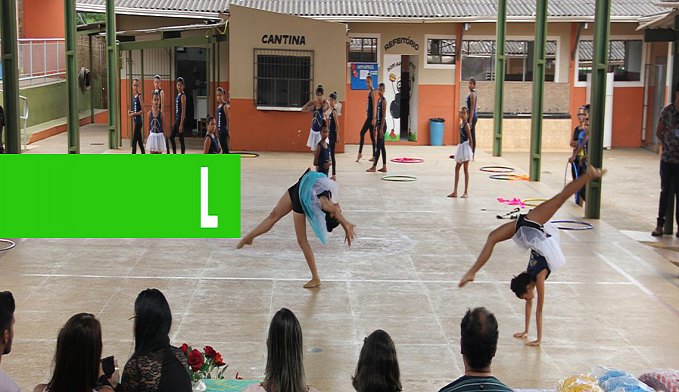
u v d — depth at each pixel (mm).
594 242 12102
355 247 11609
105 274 10078
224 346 7797
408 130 25125
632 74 25047
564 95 24656
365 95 24406
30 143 22250
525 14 23484
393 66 24344
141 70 23797
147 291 4707
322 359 7520
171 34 23484
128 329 8172
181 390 4543
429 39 24281
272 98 21297
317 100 18219
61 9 27594
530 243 7344
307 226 12883
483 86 24531
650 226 14258
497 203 14852
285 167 18531
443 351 7785
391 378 4422
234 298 9250
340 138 21547
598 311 9008
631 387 5574
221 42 23016
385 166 18375
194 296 9297
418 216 13672
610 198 17234
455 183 15406
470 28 24312
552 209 7215
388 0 25078
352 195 15414
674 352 7855
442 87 24516
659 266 10852
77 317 4363
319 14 23234
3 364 7254
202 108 25125
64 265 10438
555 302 9289
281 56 21188
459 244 11852
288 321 4645
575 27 24250
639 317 8836
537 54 16859
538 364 7508
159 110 18062
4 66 12531
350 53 24234
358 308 8984
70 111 16609
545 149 24750
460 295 9484
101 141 22766
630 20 23656
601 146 13734
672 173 13008
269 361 4672
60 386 4277
